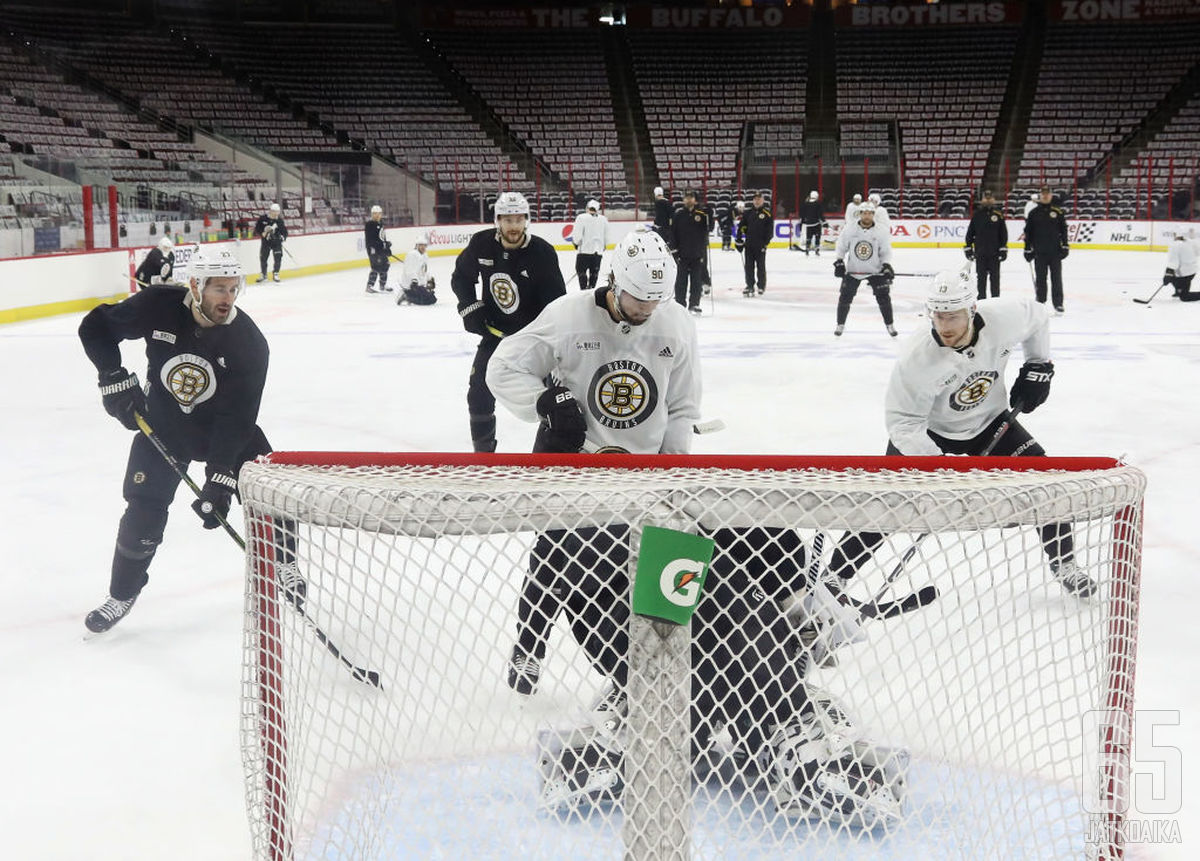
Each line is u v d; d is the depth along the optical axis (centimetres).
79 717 338
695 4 3669
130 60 2875
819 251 2556
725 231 2691
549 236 2838
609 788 221
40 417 794
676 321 321
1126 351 1080
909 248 2836
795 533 218
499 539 432
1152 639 382
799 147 3136
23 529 529
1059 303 1387
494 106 3334
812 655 228
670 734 183
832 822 233
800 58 3472
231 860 261
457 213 2706
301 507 187
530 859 215
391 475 195
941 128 3231
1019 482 187
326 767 246
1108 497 187
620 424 327
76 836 272
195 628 409
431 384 925
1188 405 803
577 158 3188
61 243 1502
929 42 3456
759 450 671
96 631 396
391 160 2989
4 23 2770
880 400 833
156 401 384
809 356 1065
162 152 2417
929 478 190
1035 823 231
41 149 2227
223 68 3031
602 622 218
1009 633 333
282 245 1930
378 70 3259
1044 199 1359
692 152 3231
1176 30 3309
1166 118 3095
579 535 196
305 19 3325
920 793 238
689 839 189
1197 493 562
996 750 264
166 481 395
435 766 244
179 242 1803
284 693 205
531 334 323
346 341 1206
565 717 242
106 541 511
